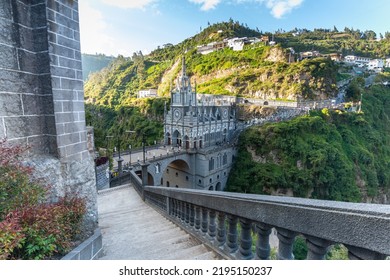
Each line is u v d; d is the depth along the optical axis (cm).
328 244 226
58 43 512
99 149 3347
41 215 354
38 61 495
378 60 11875
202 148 5300
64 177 526
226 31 16225
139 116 9431
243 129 6391
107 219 973
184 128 5181
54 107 503
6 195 350
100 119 11550
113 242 643
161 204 1052
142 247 580
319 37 15875
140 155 4416
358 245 192
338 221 206
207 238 530
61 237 387
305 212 237
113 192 1717
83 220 550
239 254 381
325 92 8300
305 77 8469
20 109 462
